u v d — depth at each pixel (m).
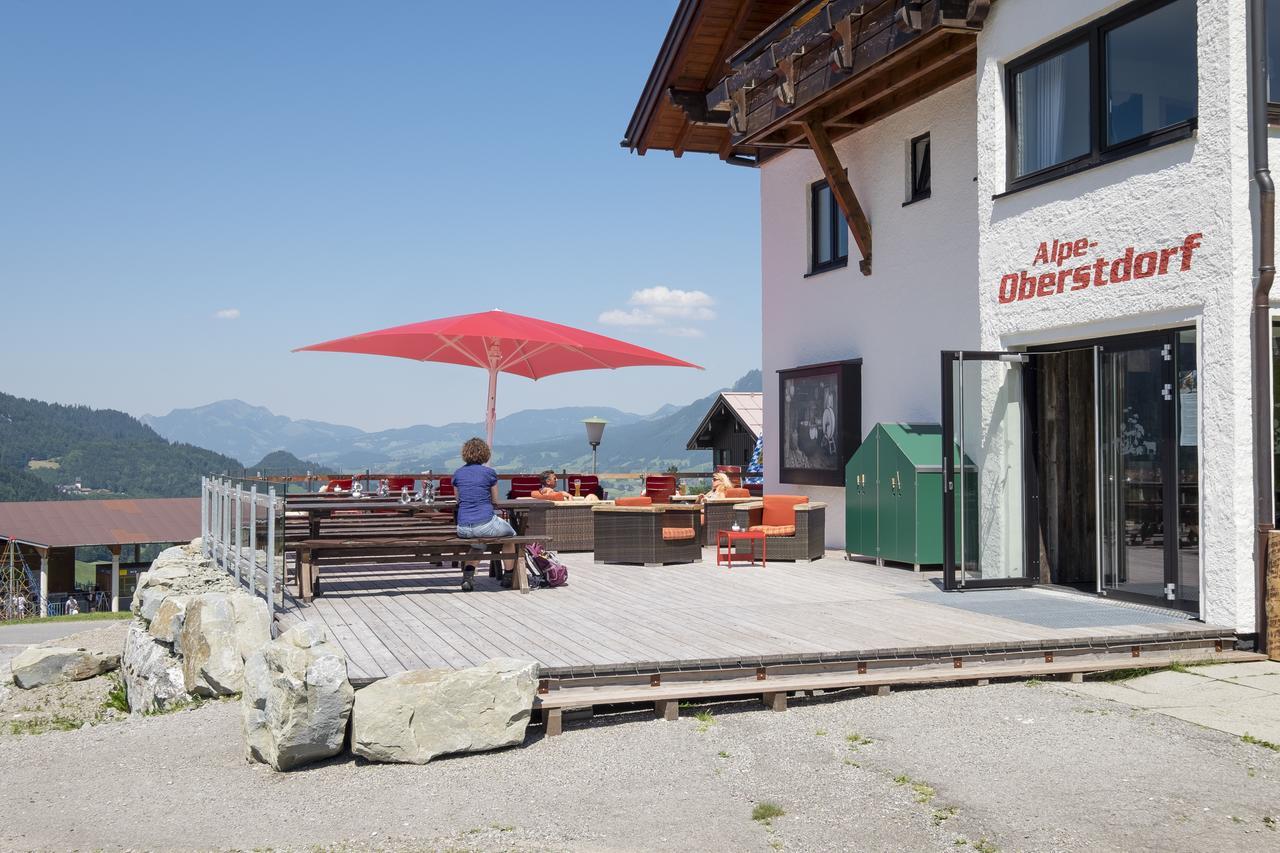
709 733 6.46
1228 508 8.34
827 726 6.56
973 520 10.85
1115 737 6.23
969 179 12.68
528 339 12.45
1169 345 8.95
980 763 5.80
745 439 32.94
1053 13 9.93
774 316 17.23
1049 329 10.22
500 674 6.27
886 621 8.78
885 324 14.36
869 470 13.21
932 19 10.54
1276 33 8.35
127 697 11.76
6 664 17.36
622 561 13.45
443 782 5.73
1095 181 9.58
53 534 43.91
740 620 8.84
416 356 15.23
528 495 16.36
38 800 5.82
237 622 8.65
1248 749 5.96
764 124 13.98
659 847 4.75
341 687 6.05
